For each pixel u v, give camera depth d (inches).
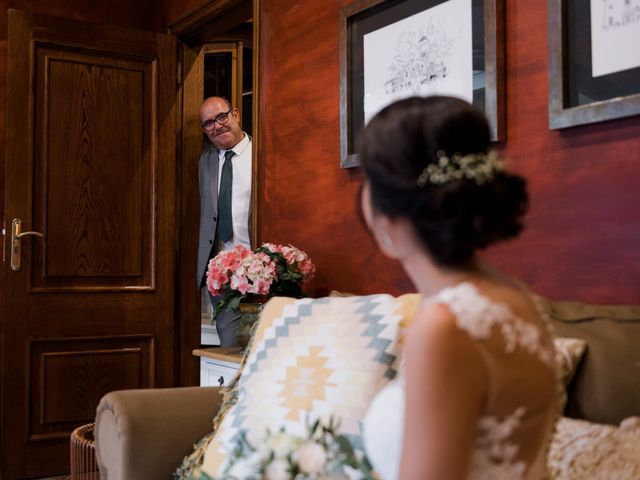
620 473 53.4
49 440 165.2
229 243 177.2
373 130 43.3
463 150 41.4
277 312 90.7
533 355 40.7
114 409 86.3
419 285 44.1
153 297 178.2
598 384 64.6
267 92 144.1
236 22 173.8
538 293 89.4
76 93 171.0
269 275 121.7
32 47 165.9
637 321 68.1
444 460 36.3
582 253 84.4
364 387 74.6
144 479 84.7
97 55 173.8
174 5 187.2
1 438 160.6
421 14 106.5
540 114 89.9
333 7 126.1
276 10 141.8
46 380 165.5
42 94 167.5
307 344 82.7
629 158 79.4
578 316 71.9
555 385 42.8
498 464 39.4
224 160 179.6
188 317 186.4
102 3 190.7
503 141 94.0
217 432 82.8
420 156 41.1
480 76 96.8
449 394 37.0
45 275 166.1
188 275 187.2
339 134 123.7
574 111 83.2
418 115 42.1
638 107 76.7
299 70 134.6
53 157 167.9
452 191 39.7
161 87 180.5
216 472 77.0
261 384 82.2
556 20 85.5
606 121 81.6
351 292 121.3
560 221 87.0
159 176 179.6
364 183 45.6
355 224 120.3
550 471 54.1
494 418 39.2
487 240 41.1
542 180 89.4
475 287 41.2
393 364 75.7
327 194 126.8
